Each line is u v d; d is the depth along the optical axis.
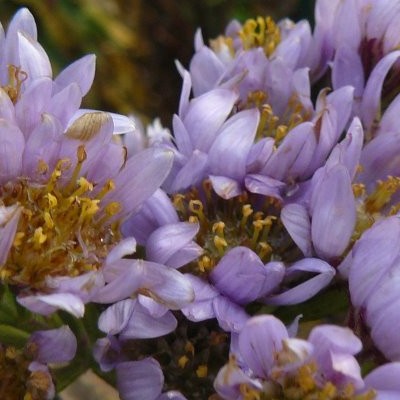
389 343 0.18
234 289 0.18
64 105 0.18
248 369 0.18
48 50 0.34
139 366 0.18
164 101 0.38
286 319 0.19
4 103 0.18
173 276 0.18
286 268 0.18
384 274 0.18
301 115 0.20
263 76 0.20
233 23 0.21
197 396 0.19
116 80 0.36
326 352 0.17
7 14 0.33
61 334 0.18
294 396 0.17
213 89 0.19
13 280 0.18
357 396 0.17
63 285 0.18
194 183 0.19
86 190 0.18
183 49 0.37
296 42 0.20
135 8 0.37
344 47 0.20
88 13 0.35
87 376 0.25
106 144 0.18
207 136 0.19
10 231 0.17
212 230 0.19
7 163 0.18
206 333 0.19
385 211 0.19
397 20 0.20
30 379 0.18
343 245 0.18
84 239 0.18
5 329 0.18
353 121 0.18
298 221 0.18
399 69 0.20
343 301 0.19
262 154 0.19
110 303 0.18
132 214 0.18
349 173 0.18
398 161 0.19
